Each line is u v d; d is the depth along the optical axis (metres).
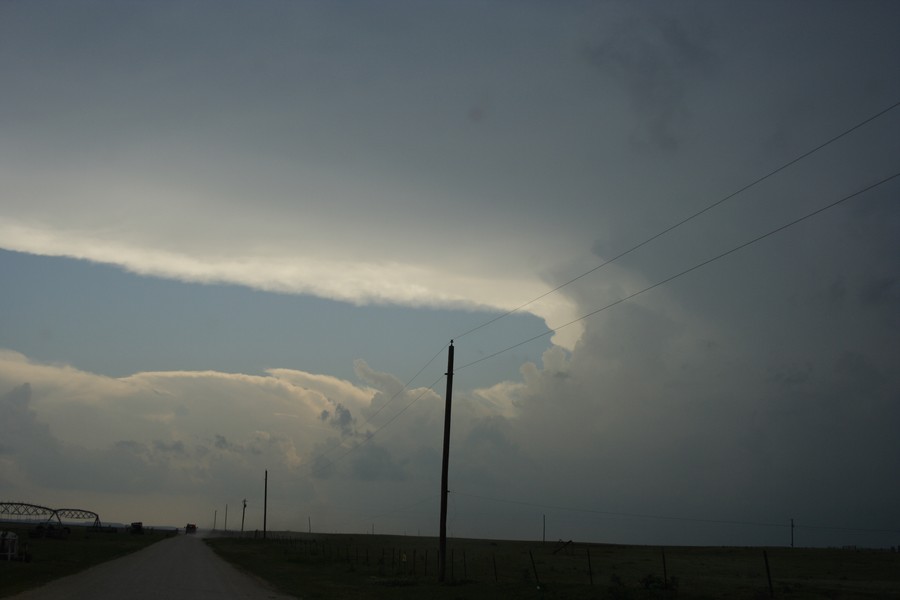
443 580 42.38
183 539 162.12
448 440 45.06
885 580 50.38
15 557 56.97
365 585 41.59
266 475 147.12
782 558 83.06
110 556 71.69
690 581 46.56
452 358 46.03
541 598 32.03
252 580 44.06
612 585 35.97
